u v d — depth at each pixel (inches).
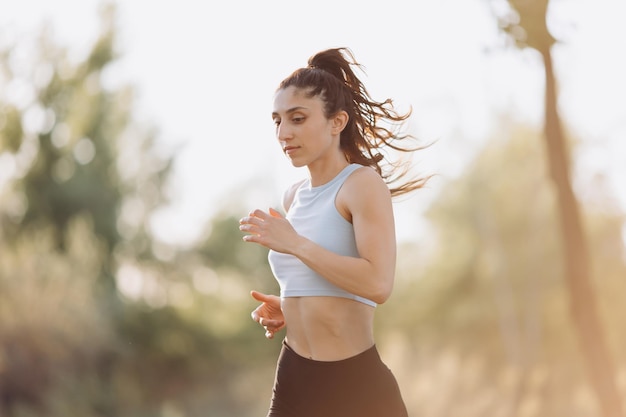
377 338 1154.0
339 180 121.9
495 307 1332.4
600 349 439.5
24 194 1232.8
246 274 1279.5
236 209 1315.2
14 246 987.9
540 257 1327.5
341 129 123.6
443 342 1256.8
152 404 1074.7
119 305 1094.4
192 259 1289.4
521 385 653.3
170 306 1194.6
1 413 856.9
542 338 1307.8
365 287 115.7
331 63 127.5
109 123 1279.5
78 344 903.7
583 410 606.2
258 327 1217.4
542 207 1311.5
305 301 122.6
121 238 1269.7
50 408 870.4
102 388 922.1
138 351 1137.4
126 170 1299.2
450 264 1384.1
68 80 1256.8
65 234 1238.3
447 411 665.0
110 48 1268.5
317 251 115.6
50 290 896.3
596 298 443.5
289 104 121.2
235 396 1119.6
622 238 1101.1
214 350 1197.1
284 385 126.0
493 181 1326.3
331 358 122.6
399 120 135.8
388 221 118.6
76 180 1246.9
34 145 1244.5
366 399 121.9
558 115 434.0
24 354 874.1
